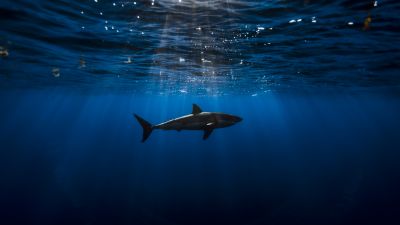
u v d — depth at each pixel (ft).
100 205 67.67
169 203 71.56
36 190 76.95
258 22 29.07
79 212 62.95
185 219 61.57
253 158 150.82
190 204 71.05
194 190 83.15
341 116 333.62
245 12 26.35
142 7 25.29
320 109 238.07
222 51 42.88
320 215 62.28
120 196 75.46
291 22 29.07
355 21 28.43
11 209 63.26
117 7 25.39
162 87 103.81
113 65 57.36
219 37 35.01
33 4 25.02
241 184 90.17
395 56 44.80
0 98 192.34
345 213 62.75
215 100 175.52
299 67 56.54
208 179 96.89
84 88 117.60
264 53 43.86
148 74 69.87
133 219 60.34
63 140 255.70
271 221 60.29
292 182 90.94
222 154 173.78
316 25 29.99
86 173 99.81
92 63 55.47
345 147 236.43
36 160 117.80
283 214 63.72
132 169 111.65
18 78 88.84
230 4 24.48
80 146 233.35
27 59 53.21
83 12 26.76
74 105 250.78
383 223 56.95
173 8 25.45
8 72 74.23
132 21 29.14
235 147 237.66
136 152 183.93
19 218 58.75
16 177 88.69
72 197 72.84
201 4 24.48
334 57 46.47
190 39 36.04
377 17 27.04
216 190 83.41
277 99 161.48
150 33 33.55
